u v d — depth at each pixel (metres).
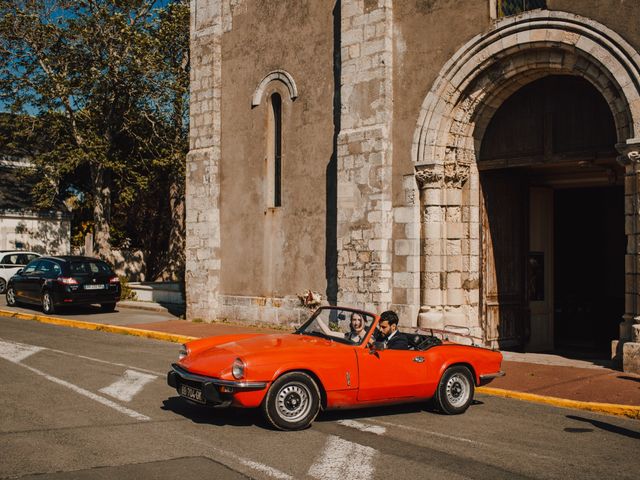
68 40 26.59
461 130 13.55
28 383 9.73
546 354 13.77
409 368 8.33
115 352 13.19
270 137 17.20
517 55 12.59
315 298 15.62
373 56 14.25
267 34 17.17
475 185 13.68
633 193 10.94
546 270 15.19
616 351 11.29
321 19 15.93
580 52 11.56
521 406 9.22
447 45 13.33
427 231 13.52
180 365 8.08
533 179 15.02
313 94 16.02
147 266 36.53
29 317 19.64
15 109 26.81
